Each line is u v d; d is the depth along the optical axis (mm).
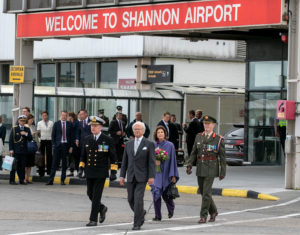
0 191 33250
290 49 32125
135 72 66188
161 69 63344
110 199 30406
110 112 56062
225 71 70562
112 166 22406
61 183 36781
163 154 23391
